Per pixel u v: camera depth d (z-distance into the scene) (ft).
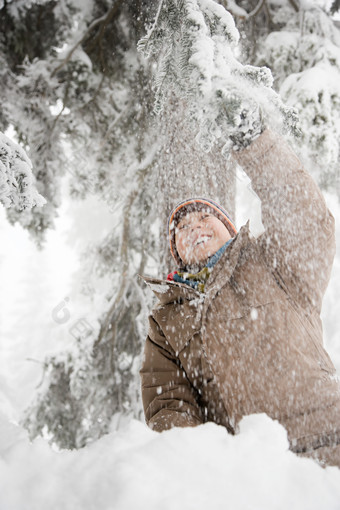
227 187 9.39
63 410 16.60
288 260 6.00
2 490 3.44
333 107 11.56
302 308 6.03
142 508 3.12
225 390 5.82
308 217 5.93
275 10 13.55
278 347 5.74
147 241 15.67
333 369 5.92
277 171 5.99
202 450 3.76
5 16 13.73
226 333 5.95
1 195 5.69
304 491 3.62
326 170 14.08
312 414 5.45
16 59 14.33
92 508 3.19
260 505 3.42
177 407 6.04
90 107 14.42
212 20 5.72
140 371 6.69
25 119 14.05
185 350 6.26
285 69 12.92
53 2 13.92
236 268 6.27
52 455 3.82
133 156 14.84
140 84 13.56
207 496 3.34
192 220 7.16
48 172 14.58
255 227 8.09
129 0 12.85
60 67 13.66
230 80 5.19
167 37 5.81
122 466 3.39
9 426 4.53
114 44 13.98
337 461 5.19
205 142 5.24
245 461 3.74
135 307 15.71
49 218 15.17
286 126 5.69
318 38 12.66
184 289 6.43
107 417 16.14
